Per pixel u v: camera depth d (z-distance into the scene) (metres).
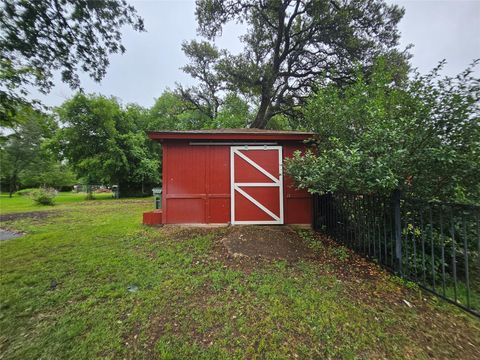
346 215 4.12
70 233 5.19
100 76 4.79
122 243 4.33
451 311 2.25
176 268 3.15
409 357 1.68
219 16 11.14
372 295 2.50
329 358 1.66
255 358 1.65
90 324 2.03
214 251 3.74
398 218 3.01
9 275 3.00
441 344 1.81
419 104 3.06
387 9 9.72
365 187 3.28
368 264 3.34
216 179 5.53
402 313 2.20
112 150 16.11
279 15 11.24
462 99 2.80
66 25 4.00
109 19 4.39
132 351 1.72
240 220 5.51
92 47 4.46
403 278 2.88
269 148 5.55
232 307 2.24
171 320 2.06
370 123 3.68
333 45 10.85
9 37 3.55
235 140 5.54
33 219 7.34
